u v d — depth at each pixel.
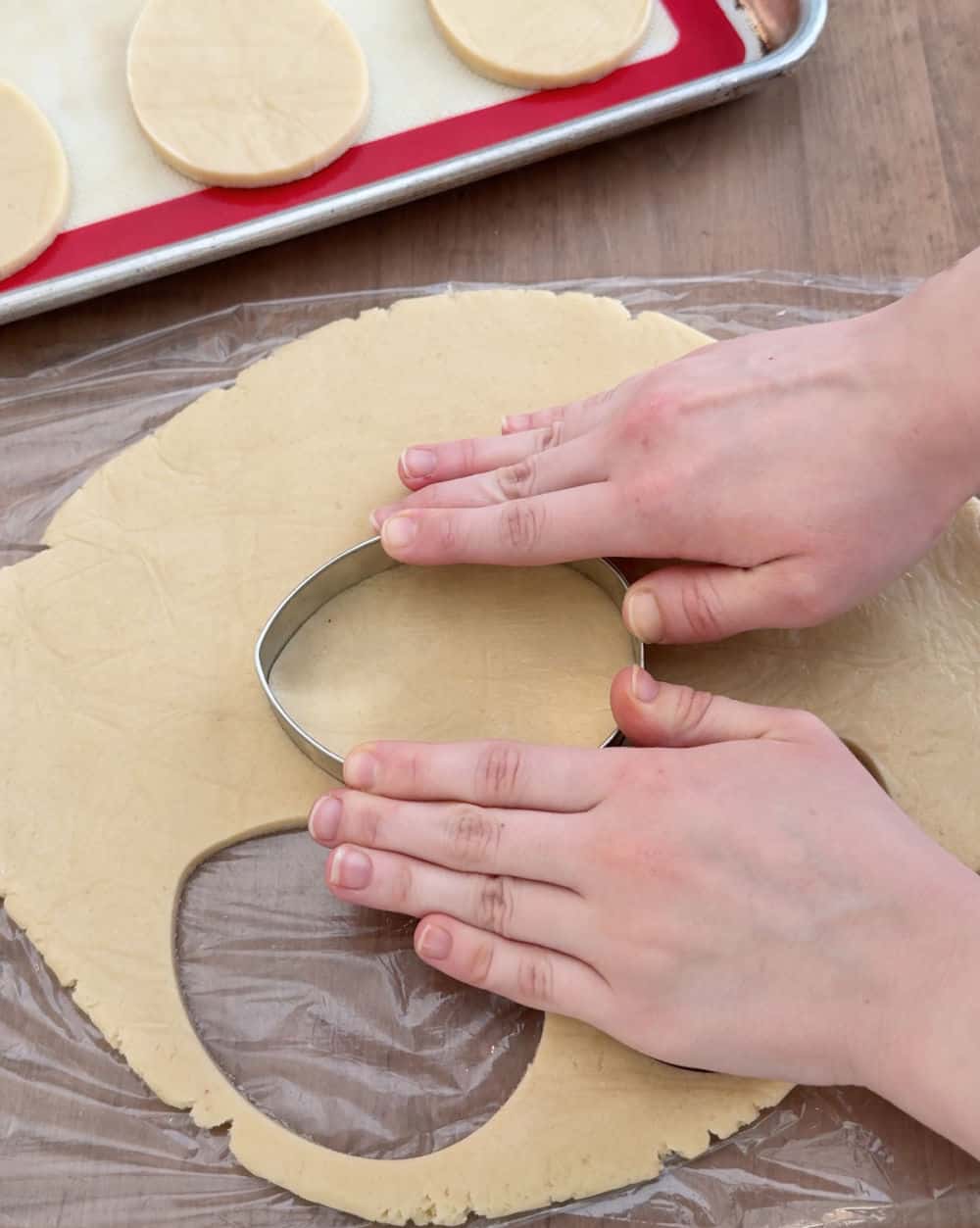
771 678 1.03
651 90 1.35
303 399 1.14
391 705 1.02
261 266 1.29
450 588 1.06
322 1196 0.90
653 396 0.98
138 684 1.03
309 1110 0.94
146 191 1.28
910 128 1.38
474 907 0.91
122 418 1.21
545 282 1.30
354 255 1.30
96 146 1.30
